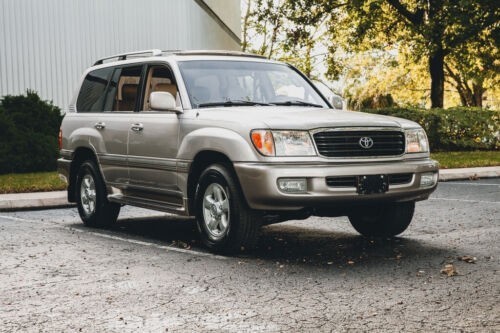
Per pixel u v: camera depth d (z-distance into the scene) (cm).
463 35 2822
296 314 505
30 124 1895
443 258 707
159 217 1096
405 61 3916
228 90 820
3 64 2148
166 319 497
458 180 1675
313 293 568
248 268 671
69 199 1024
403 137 748
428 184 760
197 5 3053
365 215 831
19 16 2180
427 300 540
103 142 927
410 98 4894
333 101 868
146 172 845
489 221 963
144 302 546
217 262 705
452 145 2658
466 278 614
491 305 523
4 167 1778
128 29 2497
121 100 919
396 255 729
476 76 3625
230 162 732
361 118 732
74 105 1027
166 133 806
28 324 491
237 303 539
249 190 694
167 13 2678
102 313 516
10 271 672
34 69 2214
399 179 738
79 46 2331
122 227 980
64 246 814
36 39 2220
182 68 829
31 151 1822
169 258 731
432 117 2600
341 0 3331
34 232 930
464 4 2639
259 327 474
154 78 869
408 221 819
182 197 791
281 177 678
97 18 2389
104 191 946
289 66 912
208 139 736
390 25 3338
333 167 691
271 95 842
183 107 793
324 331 463
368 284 598
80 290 590
